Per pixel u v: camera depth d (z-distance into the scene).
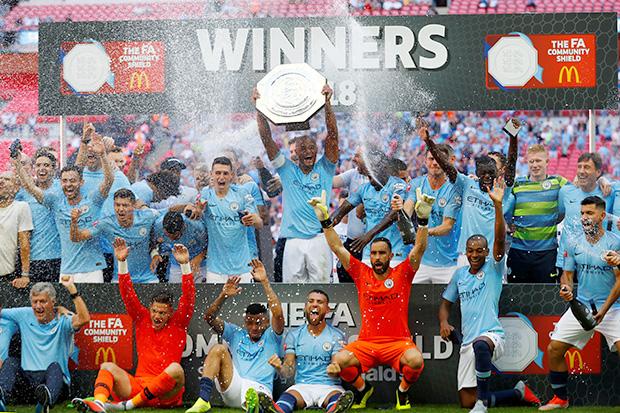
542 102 9.93
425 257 10.07
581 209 9.04
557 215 9.89
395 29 10.00
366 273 8.91
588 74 9.90
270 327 9.23
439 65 9.97
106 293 9.42
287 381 9.27
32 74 12.95
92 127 10.17
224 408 8.92
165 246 10.08
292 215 10.29
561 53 9.90
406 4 19.94
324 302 8.99
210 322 9.11
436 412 8.66
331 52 10.04
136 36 10.08
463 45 9.95
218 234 10.09
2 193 9.86
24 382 9.03
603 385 9.23
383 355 8.76
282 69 9.80
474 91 9.95
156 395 8.70
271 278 11.04
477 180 9.81
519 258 9.97
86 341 9.42
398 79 10.02
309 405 8.77
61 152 10.32
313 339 9.04
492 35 9.93
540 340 9.27
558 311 9.27
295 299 9.37
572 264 9.16
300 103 9.70
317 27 10.04
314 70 9.80
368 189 10.31
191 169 13.02
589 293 9.02
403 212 9.18
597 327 8.91
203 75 10.07
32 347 9.04
